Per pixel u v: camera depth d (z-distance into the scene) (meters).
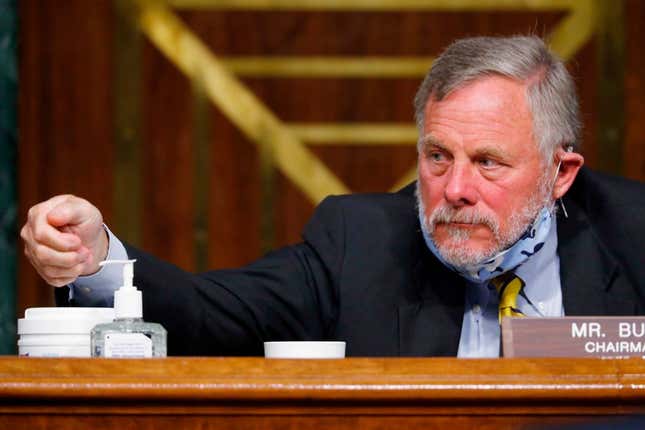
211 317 6.77
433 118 6.29
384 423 4.42
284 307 7.00
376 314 6.84
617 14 13.47
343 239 7.17
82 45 13.39
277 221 13.48
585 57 13.47
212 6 13.50
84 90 13.37
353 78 13.46
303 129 13.48
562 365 4.43
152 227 13.41
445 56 6.41
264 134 13.48
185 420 4.39
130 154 13.40
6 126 13.23
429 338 6.71
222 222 13.47
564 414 4.43
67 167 13.32
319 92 13.48
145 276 6.32
